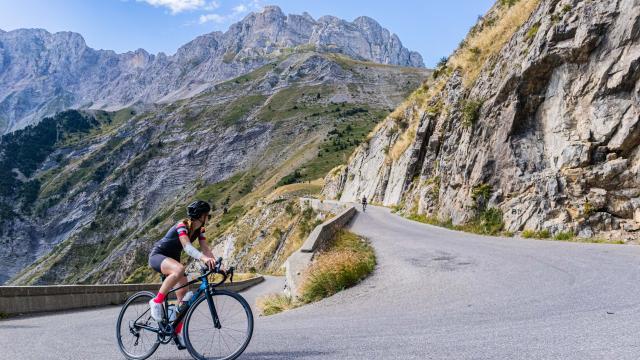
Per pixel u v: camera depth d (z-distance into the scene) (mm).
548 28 24547
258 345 6324
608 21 22094
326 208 67250
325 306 10188
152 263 5844
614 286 9516
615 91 21484
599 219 20000
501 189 24969
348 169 89750
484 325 6875
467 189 27375
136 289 18375
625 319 6691
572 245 17484
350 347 5898
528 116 25297
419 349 5613
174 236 5875
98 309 15281
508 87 26047
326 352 5680
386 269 13789
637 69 20766
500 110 26438
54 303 14242
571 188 21406
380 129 75500
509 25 33531
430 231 26328
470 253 16000
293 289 13492
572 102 23016
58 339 7742
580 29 22969
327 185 106750
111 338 7730
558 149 23000
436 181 35094
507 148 25344
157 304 5613
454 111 33844
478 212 25641
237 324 5473
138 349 5898
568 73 23391
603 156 21141
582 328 6285
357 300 10359
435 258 15289
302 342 6387
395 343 6004
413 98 59844
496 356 5156
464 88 34125
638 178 19938
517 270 12234
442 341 5984
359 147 85500
